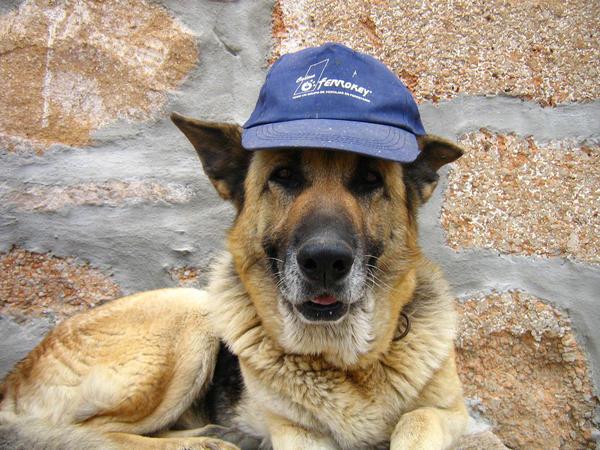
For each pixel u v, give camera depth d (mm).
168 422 740
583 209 781
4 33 797
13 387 737
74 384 708
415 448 574
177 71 822
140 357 719
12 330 775
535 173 796
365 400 649
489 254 793
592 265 767
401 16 824
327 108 600
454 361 720
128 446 679
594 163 786
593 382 750
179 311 754
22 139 791
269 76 651
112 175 806
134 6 819
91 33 813
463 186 804
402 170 709
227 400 757
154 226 810
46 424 702
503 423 768
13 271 778
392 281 679
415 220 718
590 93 798
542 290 776
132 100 816
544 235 785
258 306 678
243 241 695
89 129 809
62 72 807
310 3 830
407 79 820
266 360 667
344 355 645
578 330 760
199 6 825
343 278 601
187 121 682
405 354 665
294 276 615
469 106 812
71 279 792
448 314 707
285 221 653
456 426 653
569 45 808
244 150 714
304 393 652
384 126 605
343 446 655
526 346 773
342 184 652
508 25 816
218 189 723
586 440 746
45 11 807
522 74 811
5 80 792
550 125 801
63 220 791
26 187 786
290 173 669
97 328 736
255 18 829
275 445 653
